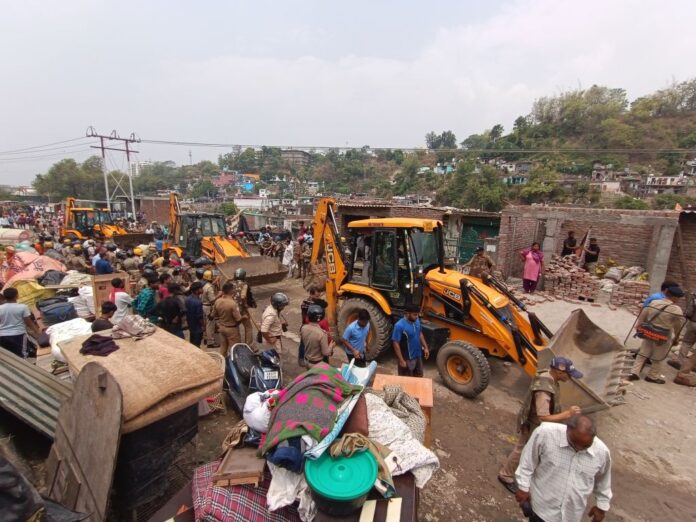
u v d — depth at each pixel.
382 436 3.01
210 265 9.06
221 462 2.92
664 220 9.80
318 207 8.12
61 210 32.03
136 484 3.20
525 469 3.08
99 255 11.28
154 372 3.42
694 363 6.54
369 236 7.48
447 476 4.35
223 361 5.21
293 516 2.63
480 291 6.32
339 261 7.70
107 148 28.77
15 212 38.72
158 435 3.28
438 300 6.85
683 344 7.17
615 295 10.06
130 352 3.78
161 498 3.54
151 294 6.97
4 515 2.14
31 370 4.31
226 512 2.54
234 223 17.14
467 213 17.91
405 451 2.90
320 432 2.67
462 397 6.06
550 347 5.11
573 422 2.86
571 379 4.38
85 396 3.13
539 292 11.20
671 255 11.59
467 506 3.94
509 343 5.93
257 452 2.81
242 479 2.69
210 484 2.78
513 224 13.90
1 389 3.89
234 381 5.26
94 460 2.87
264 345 7.77
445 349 6.16
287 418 2.79
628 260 13.61
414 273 6.69
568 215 11.62
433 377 6.71
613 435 5.24
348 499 2.31
